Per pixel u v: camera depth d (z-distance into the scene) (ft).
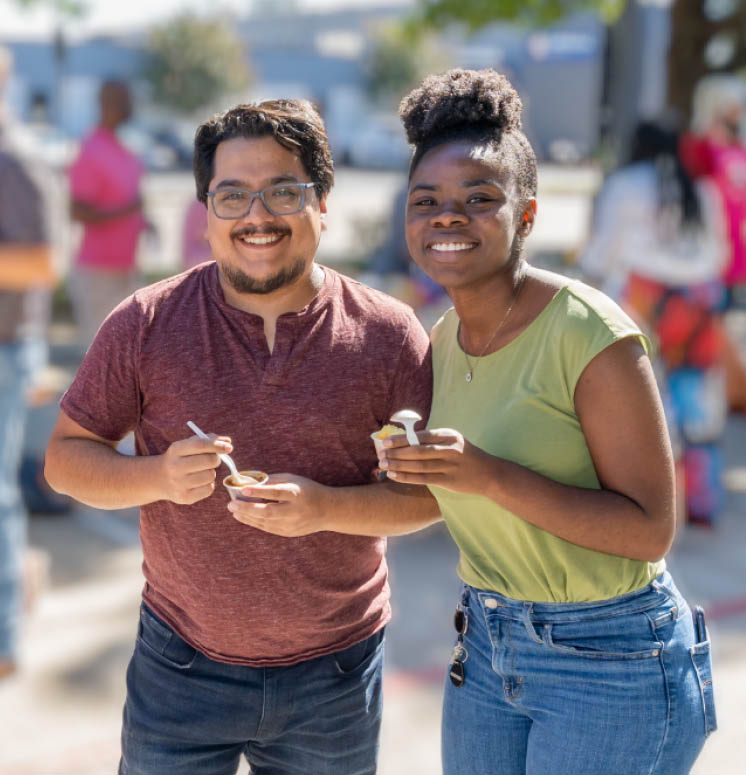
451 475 6.34
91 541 18.15
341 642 7.54
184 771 7.63
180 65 145.07
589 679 6.81
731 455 23.29
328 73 155.94
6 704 12.60
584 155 144.15
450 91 6.82
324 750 7.67
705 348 17.29
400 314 7.48
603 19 35.88
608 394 6.53
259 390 7.12
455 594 16.10
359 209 74.69
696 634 7.13
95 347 7.23
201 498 6.64
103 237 23.93
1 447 12.93
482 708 7.31
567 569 6.79
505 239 6.78
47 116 136.15
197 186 7.34
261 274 7.02
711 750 11.85
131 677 7.73
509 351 6.93
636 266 16.71
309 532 6.84
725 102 19.99
